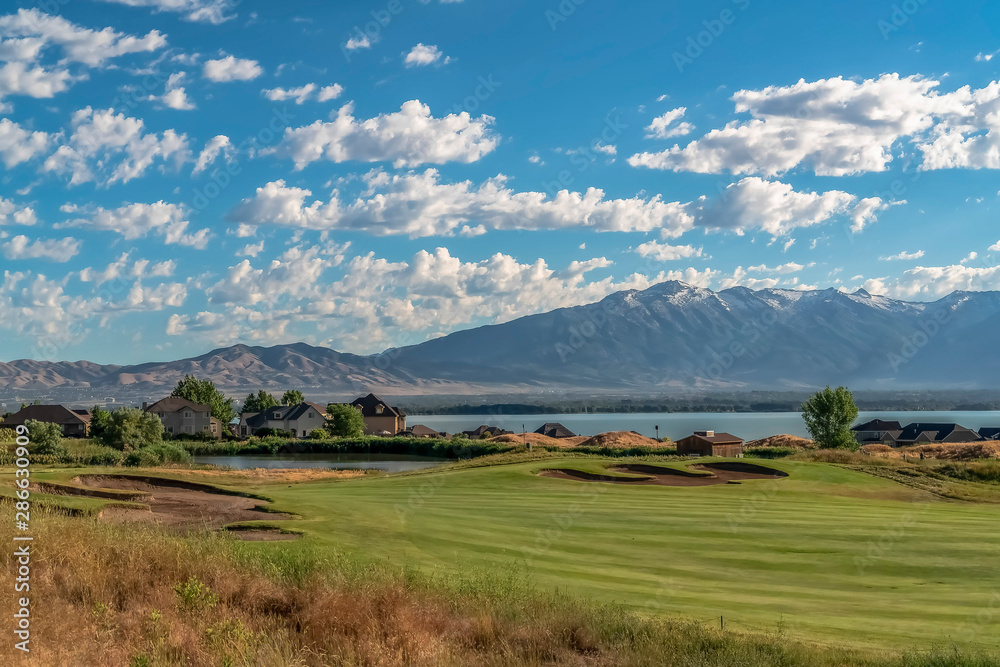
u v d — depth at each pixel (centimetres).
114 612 984
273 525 2064
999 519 2722
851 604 1523
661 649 1052
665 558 1977
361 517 2339
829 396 7500
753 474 4375
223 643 889
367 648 933
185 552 1248
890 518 2709
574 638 1089
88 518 1648
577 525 2464
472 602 1167
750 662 1014
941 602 1550
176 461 6044
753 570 1858
